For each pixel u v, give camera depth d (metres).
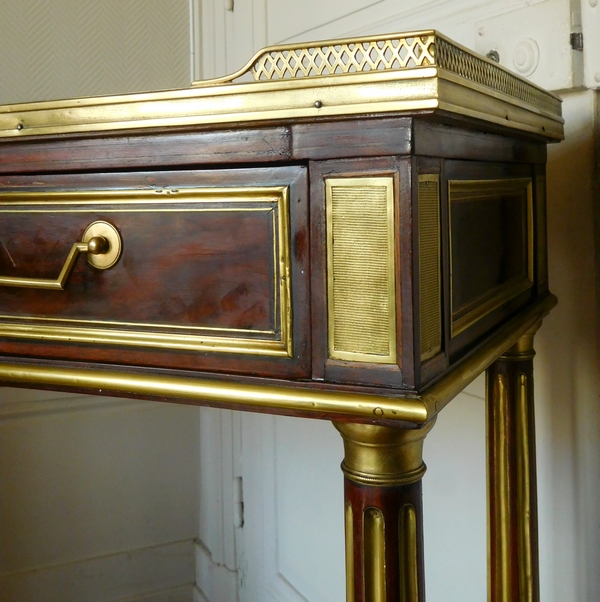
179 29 1.48
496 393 0.81
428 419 0.46
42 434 1.44
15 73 1.34
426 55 0.45
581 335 0.80
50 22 1.36
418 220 0.47
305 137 0.49
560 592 0.84
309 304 0.51
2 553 1.42
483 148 0.60
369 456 0.50
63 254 0.59
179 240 0.55
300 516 1.32
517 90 0.63
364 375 0.49
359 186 0.48
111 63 1.42
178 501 1.58
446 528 1.01
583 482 0.81
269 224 0.51
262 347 0.52
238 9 1.37
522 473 0.81
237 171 0.52
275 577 1.40
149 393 0.56
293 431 1.32
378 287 0.48
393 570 0.50
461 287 0.57
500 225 0.68
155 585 1.57
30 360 0.61
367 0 1.04
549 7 0.76
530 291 0.76
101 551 1.51
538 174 0.78
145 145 0.54
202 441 1.58
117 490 1.51
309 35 1.18
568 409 0.82
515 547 0.82
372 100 0.45
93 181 0.57
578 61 0.75
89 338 0.59
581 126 0.77
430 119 0.48
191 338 0.55
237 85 0.49
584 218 0.78
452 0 0.89
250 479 1.46
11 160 0.59
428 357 0.49
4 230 0.61
